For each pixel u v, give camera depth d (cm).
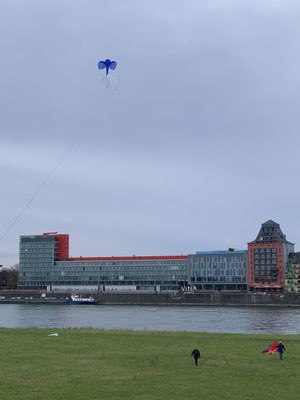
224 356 6009
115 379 4728
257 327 13350
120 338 7775
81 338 7756
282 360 5744
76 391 4281
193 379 4744
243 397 4128
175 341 7425
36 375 4891
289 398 4106
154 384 4544
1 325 14112
